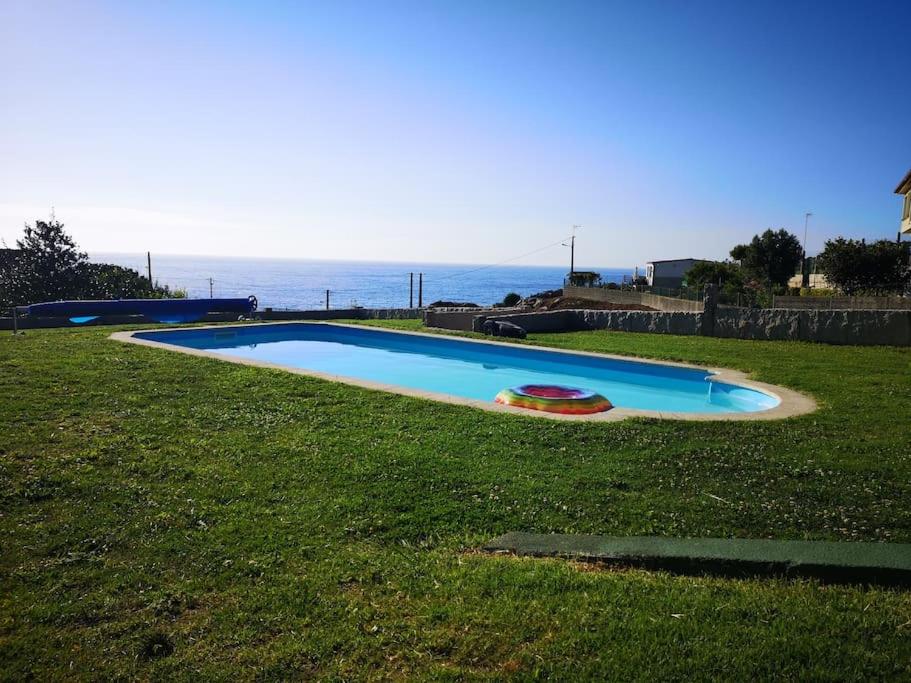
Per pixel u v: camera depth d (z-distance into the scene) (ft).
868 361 41.75
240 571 12.22
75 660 9.45
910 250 90.68
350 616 10.61
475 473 18.17
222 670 9.21
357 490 16.70
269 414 24.98
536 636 9.99
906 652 9.51
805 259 132.05
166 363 36.19
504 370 49.39
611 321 65.21
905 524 14.96
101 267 84.84
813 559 12.12
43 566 12.35
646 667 9.16
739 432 23.31
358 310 82.17
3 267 74.18
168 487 16.80
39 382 29.89
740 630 10.09
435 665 9.30
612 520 15.11
